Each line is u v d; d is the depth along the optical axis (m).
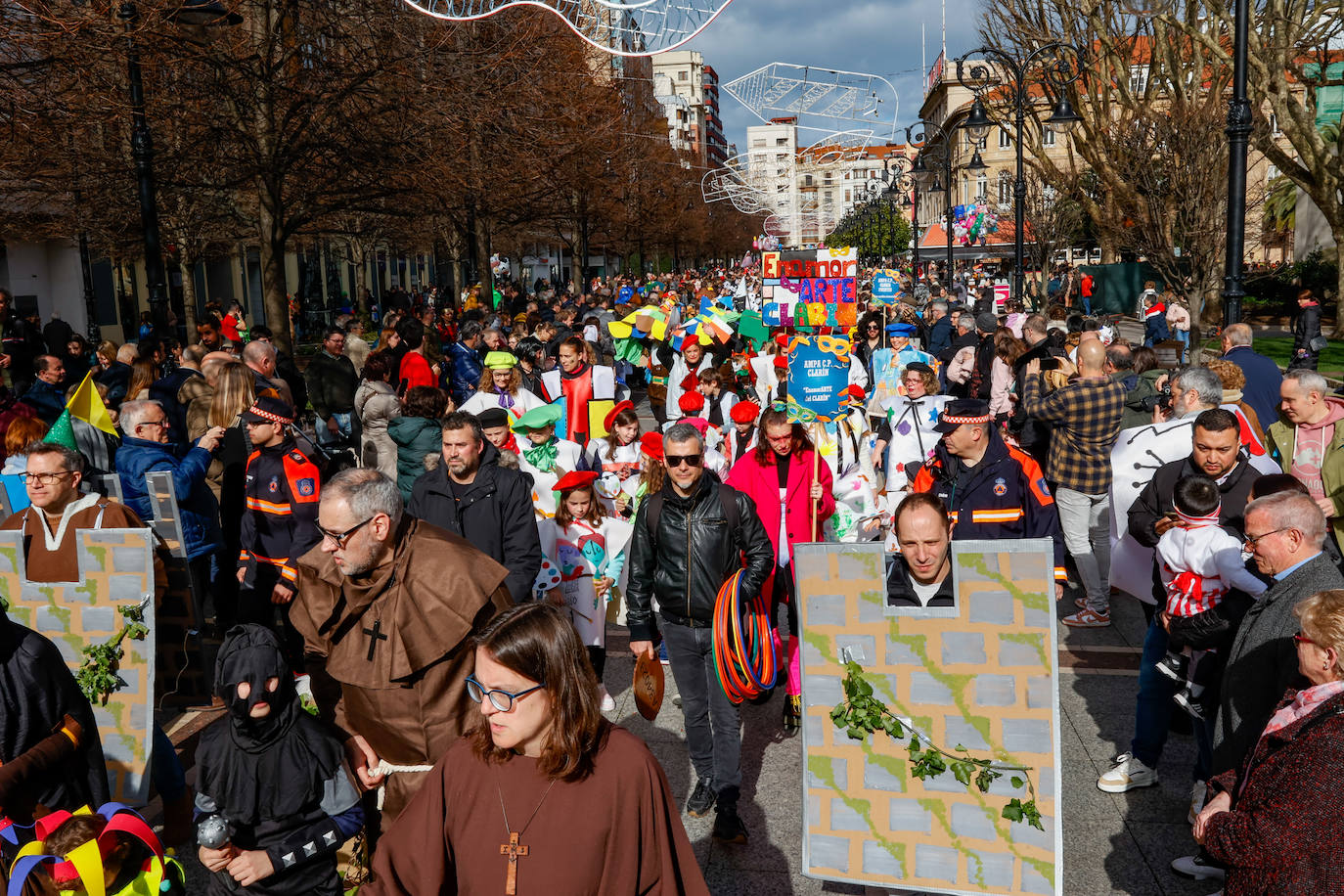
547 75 20.19
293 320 39.09
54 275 29.42
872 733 3.66
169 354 11.39
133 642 4.45
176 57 13.36
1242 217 9.58
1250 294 34.38
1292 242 37.81
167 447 6.30
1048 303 32.38
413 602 3.37
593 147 24.78
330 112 15.61
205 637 7.22
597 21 8.16
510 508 4.94
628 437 7.16
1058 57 24.97
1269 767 2.75
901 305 20.02
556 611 2.35
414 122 16.53
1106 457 6.95
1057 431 7.08
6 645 3.44
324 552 3.49
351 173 17.11
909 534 3.62
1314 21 23.19
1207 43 21.09
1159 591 4.75
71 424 6.89
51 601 4.48
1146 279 37.84
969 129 25.14
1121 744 5.42
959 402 5.00
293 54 15.26
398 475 7.75
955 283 34.62
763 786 5.15
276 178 15.13
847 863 3.71
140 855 3.28
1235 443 4.61
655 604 5.08
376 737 3.44
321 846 3.25
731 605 4.43
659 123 43.91
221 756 3.19
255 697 3.10
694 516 4.68
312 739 3.24
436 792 2.37
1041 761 3.50
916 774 3.62
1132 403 8.37
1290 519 3.50
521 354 11.68
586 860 2.27
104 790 3.75
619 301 24.48
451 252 31.41
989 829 3.56
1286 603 3.49
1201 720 4.42
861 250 71.94
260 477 6.11
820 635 3.70
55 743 3.50
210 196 22.08
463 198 20.30
